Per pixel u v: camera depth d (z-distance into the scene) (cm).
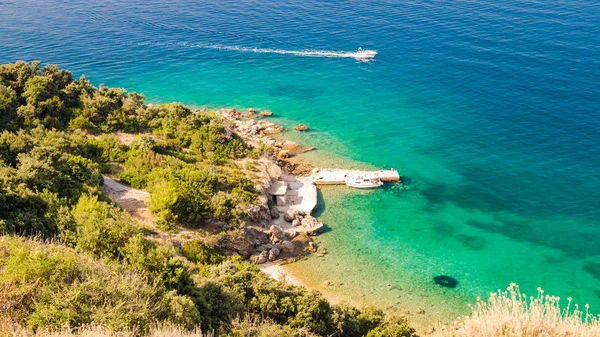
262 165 8494
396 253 6900
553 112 10538
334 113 11281
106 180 7131
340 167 9106
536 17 15812
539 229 7375
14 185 5134
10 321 2441
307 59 14475
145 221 6256
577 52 13088
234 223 6675
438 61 13562
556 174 8656
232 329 3500
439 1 18462
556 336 1888
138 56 14838
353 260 6731
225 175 7781
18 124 7950
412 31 15750
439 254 6888
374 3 18875
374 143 9975
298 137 10212
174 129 9025
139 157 7612
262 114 11162
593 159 8969
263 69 13938
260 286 4553
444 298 6056
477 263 6694
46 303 2625
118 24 17600
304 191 8275
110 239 4147
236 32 16600
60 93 8931
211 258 6047
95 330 2436
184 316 3105
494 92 11625
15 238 3403
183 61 14538
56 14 18762
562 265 6650
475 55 13638
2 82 8700
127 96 10012
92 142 7925
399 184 8600
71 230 4706
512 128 10169
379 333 4491
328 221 7606
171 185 6638
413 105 11469
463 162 9212
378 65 13738
